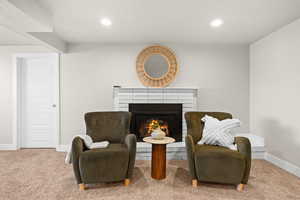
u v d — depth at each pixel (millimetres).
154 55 4285
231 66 4402
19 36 3744
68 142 4297
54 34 3699
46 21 2723
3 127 4332
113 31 3535
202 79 4387
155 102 4188
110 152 2467
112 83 4328
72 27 3326
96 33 3641
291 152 3086
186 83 4371
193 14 2812
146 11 2717
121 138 3105
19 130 4410
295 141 3004
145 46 4324
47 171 3082
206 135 2939
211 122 3029
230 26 3279
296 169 2949
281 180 2758
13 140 4340
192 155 2541
